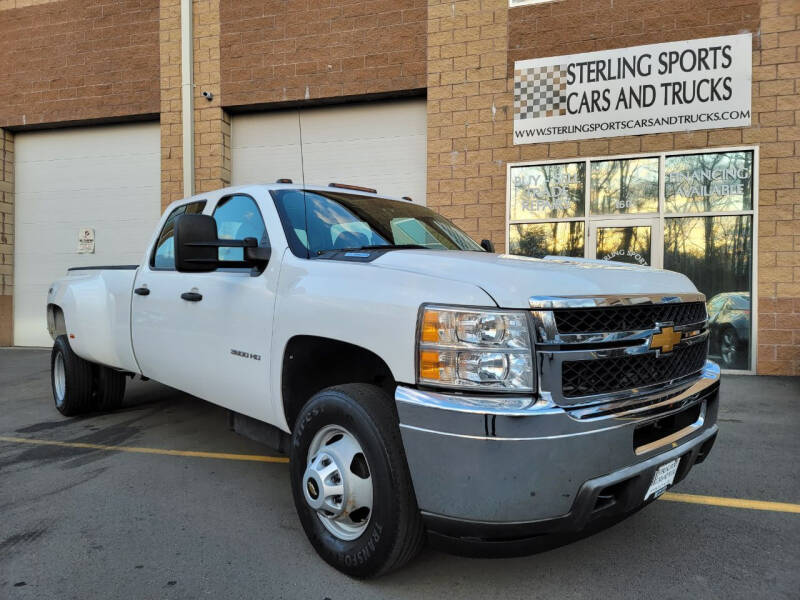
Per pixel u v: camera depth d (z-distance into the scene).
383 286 2.43
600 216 8.34
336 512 2.51
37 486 3.68
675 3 7.91
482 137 8.77
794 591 2.46
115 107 10.67
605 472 2.11
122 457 4.29
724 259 7.94
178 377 3.90
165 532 3.02
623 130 8.17
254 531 3.04
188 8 10.02
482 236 8.80
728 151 7.81
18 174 11.70
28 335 11.77
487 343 2.08
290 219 3.23
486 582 2.52
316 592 2.43
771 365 7.73
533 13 8.49
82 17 10.78
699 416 2.69
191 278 3.73
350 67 9.41
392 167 9.60
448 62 8.90
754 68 7.66
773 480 3.81
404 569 2.63
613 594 2.43
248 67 9.88
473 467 2.02
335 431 2.60
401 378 2.25
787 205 7.59
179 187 10.32
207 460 4.23
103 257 11.24
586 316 2.19
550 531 2.06
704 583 2.52
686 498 3.50
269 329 2.99
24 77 11.19
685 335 2.60
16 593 2.43
